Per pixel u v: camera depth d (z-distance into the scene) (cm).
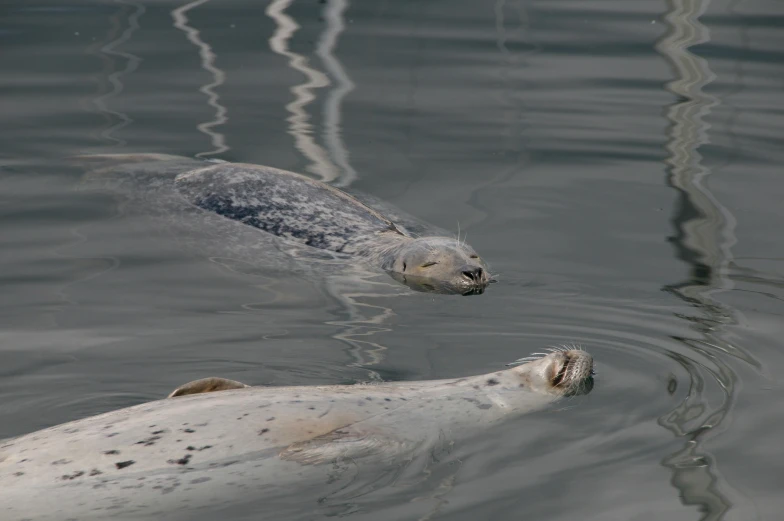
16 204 2925
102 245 2678
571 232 2762
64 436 1521
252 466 1516
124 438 1520
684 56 4462
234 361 2002
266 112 3797
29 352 2012
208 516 1426
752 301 2277
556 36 4825
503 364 2003
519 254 2633
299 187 3114
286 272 2636
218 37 4759
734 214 2847
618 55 4503
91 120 3666
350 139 3528
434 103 3894
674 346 2053
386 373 1958
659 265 2523
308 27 4966
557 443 1650
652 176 3162
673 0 5419
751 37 4681
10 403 1814
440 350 2078
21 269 2467
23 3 5391
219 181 3148
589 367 1883
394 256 2702
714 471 1542
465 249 2638
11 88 3991
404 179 3194
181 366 1977
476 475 1541
